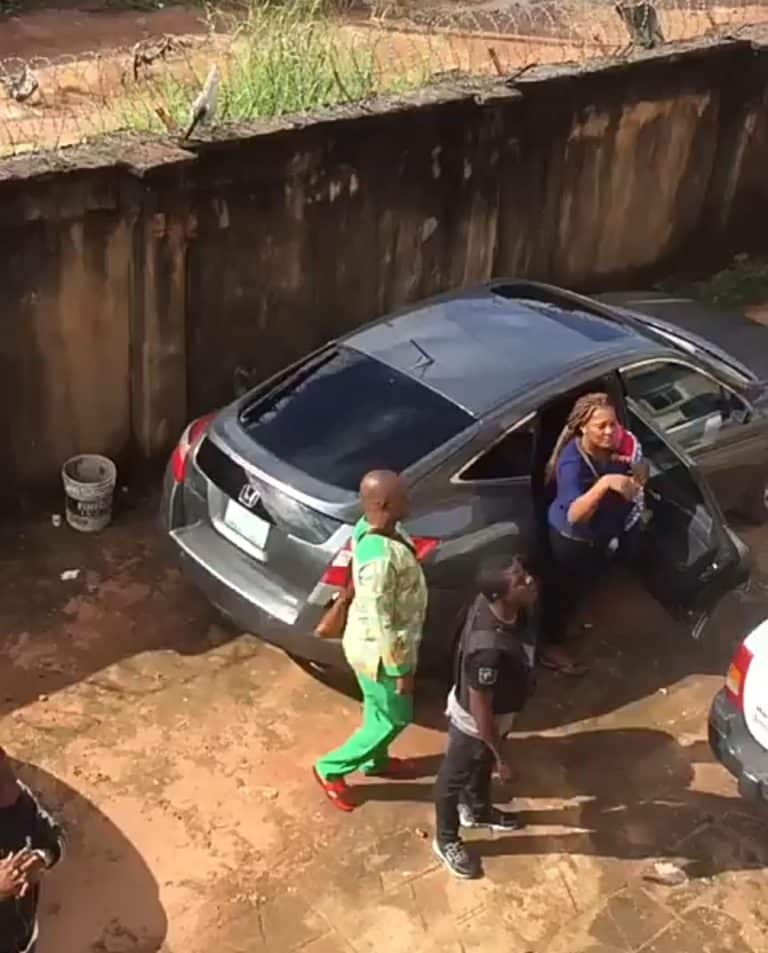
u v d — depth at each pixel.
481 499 6.62
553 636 7.21
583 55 16.02
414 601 5.74
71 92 13.98
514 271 10.28
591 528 6.63
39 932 5.46
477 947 5.60
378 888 5.83
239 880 5.81
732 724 5.95
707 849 6.20
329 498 6.34
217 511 6.78
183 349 8.26
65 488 7.95
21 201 7.25
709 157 11.38
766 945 5.72
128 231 7.71
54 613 7.32
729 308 11.34
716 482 7.98
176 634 7.25
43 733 6.50
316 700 6.87
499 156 9.48
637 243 11.28
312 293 8.87
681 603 7.04
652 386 7.60
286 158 8.18
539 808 6.34
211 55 13.67
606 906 5.85
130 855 5.88
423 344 7.25
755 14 17.20
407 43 15.23
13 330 7.61
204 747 6.52
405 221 9.14
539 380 6.93
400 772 6.46
